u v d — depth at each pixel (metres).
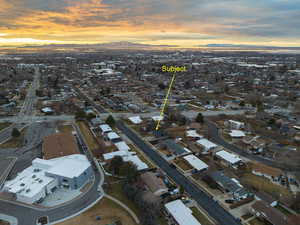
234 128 96.06
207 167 64.81
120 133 88.94
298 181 59.59
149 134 88.50
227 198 52.25
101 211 46.66
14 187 50.19
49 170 55.16
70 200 49.84
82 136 84.25
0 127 92.12
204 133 90.25
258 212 46.34
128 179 54.62
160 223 44.03
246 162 69.69
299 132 90.69
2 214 45.47
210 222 44.97
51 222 43.56
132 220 44.34
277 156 73.44
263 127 97.62
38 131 88.56
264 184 58.34
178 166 66.06
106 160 66.50
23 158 68.06
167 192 52.78
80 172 54.41
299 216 44.06
